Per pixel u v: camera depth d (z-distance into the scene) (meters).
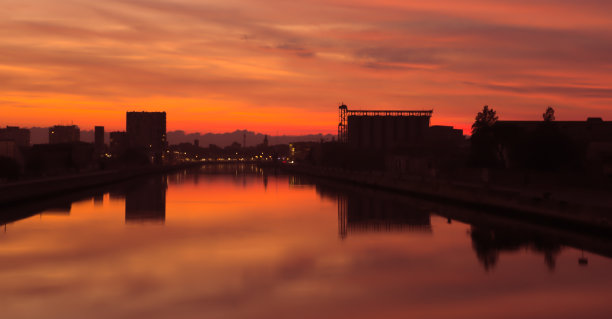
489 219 61.19
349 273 34.34
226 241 46.31
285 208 75.56
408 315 25.80
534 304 27.70
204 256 39.59
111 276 33.19
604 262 37.72
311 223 58.66
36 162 150.88
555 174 68.56
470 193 72.94
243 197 96.25
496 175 78.25
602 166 77.88
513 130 94.00
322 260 38.41
